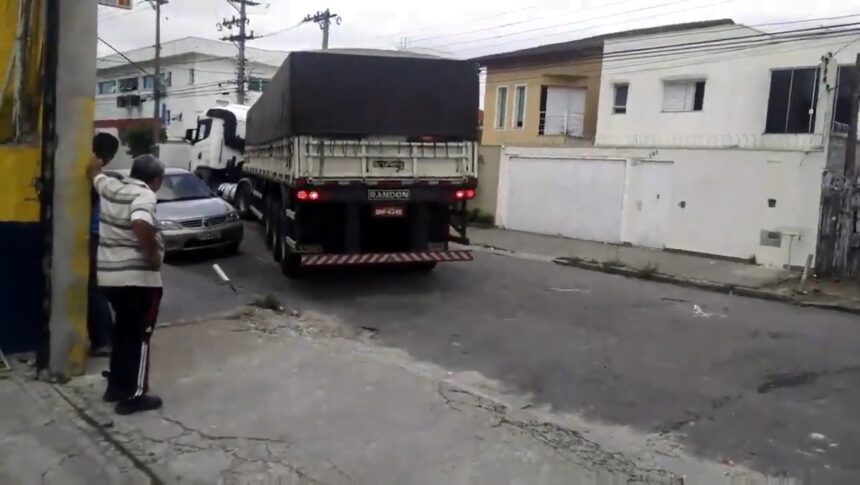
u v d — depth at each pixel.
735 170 15.10
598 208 18.23
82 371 5.78
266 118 13.88
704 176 15.73
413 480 4.26
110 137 5.80
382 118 10.48
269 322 8.16
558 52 28.12
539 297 10.74
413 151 10.62
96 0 5.59
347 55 10.30
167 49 55.03
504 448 4.75
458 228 11.40
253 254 13.91
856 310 10.84
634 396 6.23
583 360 7.33
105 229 4.98
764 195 14.56
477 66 10.82
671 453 4.97
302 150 10.16
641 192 17.19
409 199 10.63
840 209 13.09
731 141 22.97
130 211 4.89
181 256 13.50
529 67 29.34
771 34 21.30
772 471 4.74
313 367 6.27
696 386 6.58
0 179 5.78
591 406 5.94
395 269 12.59
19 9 5.79
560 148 19.16
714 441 5.24
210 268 12.25
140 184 4.99
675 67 24.14
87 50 5.53
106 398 5.23
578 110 28.67
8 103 5.93
